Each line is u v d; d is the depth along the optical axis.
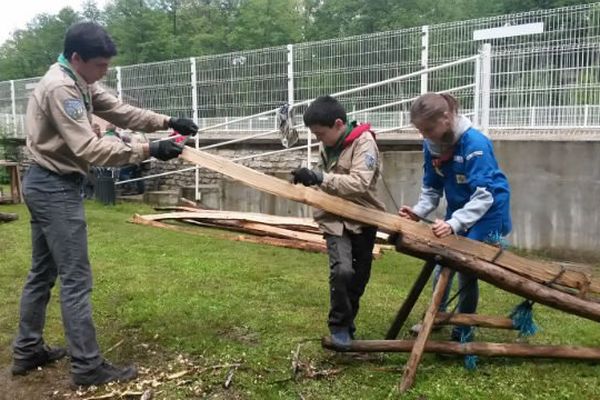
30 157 2.71
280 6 33.38
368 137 2.87
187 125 3.10
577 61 7.19
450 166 2.96
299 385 2.79
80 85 2.68
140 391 2.74
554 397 2.67
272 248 6.38
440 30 8.13
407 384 2.70
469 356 2.94
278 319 3.78
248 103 10.29
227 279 4.89
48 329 3.61
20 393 2.79
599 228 6.32
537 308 4.15
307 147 8.26
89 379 2.79
